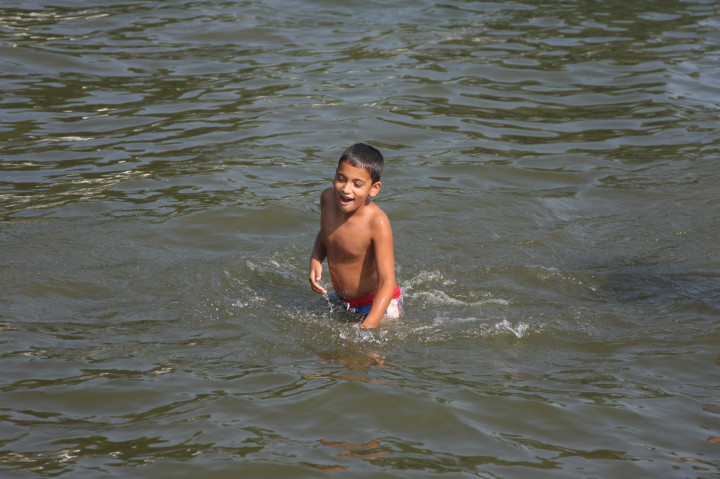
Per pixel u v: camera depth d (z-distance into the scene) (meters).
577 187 15.45
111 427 7.93
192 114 18.28
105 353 9.45
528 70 21.59
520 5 27.05
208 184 14.95
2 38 22.11
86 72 20.41
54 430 7.86
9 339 9.64
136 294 11.06
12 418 8.03
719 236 13.41
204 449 7.59
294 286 11.69
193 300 10.98
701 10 26.81
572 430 8.09
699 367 9.42
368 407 8.35
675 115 19.03
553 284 11.83
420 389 8.75
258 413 8.20
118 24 23.83
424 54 22.44
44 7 24.94
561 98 20.03
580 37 24.09
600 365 9.48
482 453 7.67
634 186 15.45
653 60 22.36
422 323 10.59
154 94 19.33
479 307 11.12
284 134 17.44
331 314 10.84
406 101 19.44
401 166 16.09
